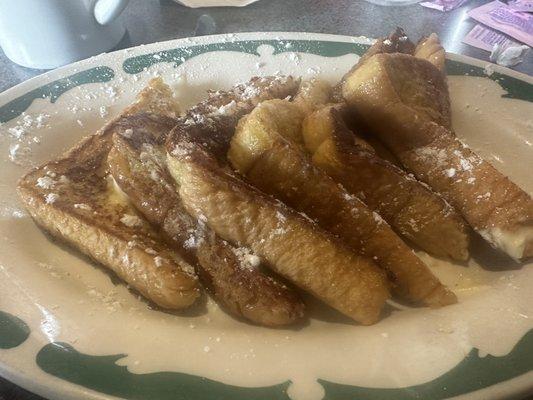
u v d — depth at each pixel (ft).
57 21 1.05
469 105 0.92
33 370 0.51
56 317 0.58
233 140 0.69
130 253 0.63
